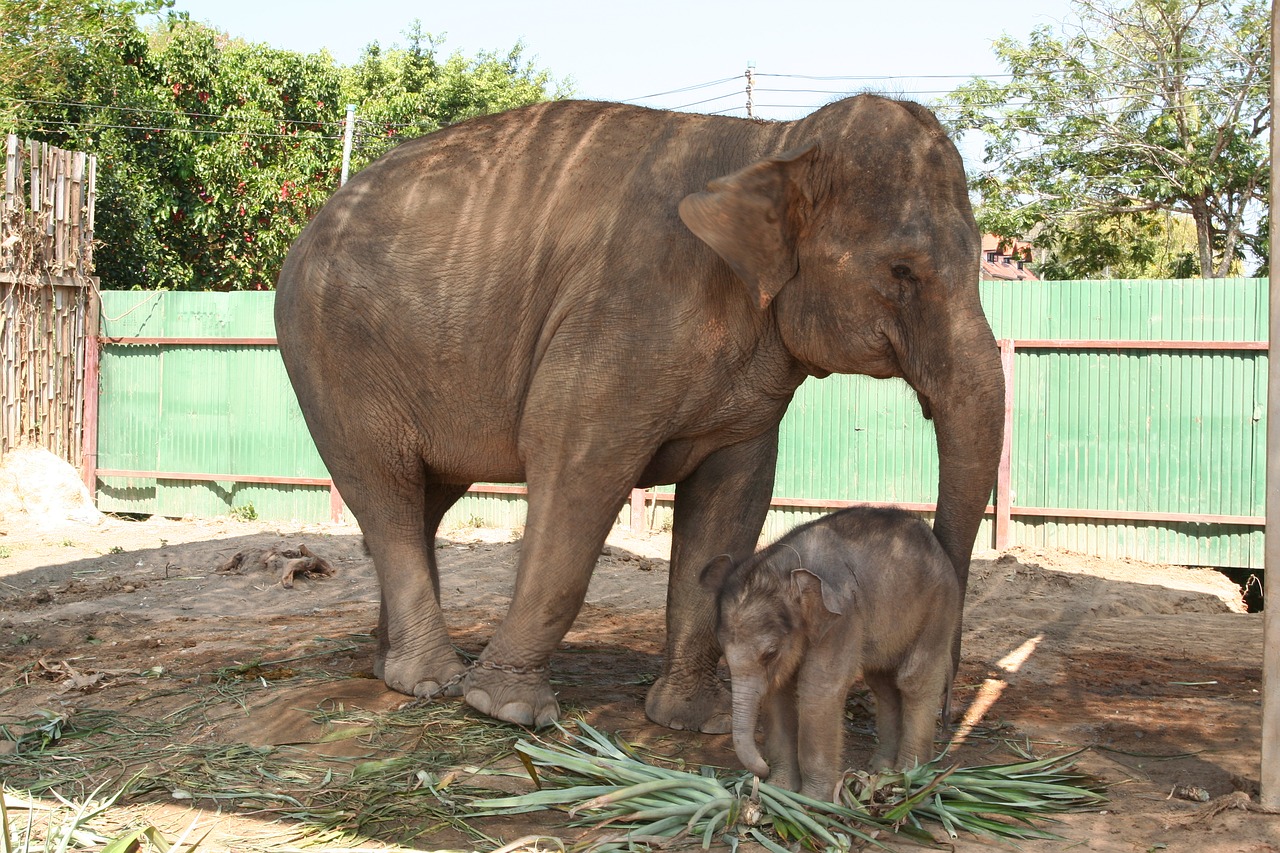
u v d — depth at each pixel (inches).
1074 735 208.5
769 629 154.9
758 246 181.8
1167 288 471.2
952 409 178.9
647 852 150.7
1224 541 466.3
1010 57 977.5
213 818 162.9
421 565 223.1
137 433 584.1
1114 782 181.8
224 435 569.6
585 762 173.8
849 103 189.8
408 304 208.8
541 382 196.5
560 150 208.1
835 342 187.5
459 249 207.6
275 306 231.6
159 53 916.0
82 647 288.8
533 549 197.6
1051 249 1045.2
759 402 201.6
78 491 547.2
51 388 564.7
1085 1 968.9
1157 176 909.8
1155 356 473.4
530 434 197.9
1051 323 486.3
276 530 520.7
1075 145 946.7
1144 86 941.8
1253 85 901.8
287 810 165.6
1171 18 934.4
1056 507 486.3
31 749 193.6
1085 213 944.3
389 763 181.6
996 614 368.8
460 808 166.2
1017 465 491.5
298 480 553.0
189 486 577.0
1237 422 464.4
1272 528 161.3
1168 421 472.7
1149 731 211.3
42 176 555.5
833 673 159.9
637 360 190.5
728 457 208.7
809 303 188.4
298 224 900.0
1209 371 467.2
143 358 581.6
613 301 192.5
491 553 468.4
